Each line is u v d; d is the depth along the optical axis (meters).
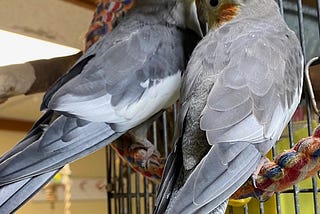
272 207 0.94
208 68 0.65
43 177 0.63
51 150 0.64
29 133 0.68
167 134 1.11
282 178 0.65
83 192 2.35
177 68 0.79
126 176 1.32
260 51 0.66
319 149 0.64
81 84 0.71
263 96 0.61
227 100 0.59
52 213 2.19
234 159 0.55
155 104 0.76
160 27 0.82
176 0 0.84
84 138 0.68
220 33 0.70
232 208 0.97
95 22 0.95
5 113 2.10
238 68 0.63
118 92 0.73
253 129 0.58
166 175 0.59
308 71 0.86
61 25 1.45
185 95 0.65
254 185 0.66
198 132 0.60
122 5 0.93
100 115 0.70
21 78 1.08
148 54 0.78
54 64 1.12
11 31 1.42
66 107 0.69
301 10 0.90
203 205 0.52
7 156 0.63
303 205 0.95
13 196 0.61
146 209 1.15
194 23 0.83
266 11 0.74
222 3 0.74
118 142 0.88
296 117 0.97
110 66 0.75
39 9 1.40
